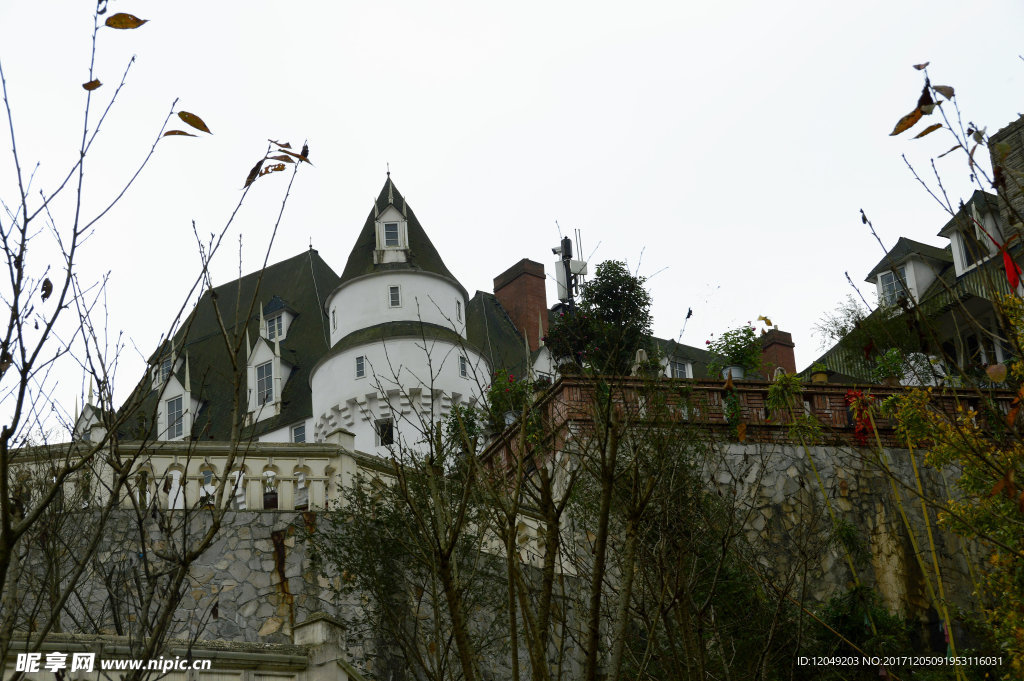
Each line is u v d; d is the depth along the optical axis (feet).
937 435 53.72
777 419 71.20
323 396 136.05
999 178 32.60
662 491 45.24
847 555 63.77
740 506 66.95
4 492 27.55
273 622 54.08
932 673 56.39
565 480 56.29
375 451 128.36
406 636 49.14
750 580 52.44
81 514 48.37
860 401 70.69
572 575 55.31
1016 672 51.67
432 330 133.39
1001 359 78.02
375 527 53.21
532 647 33.01
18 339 28.78
